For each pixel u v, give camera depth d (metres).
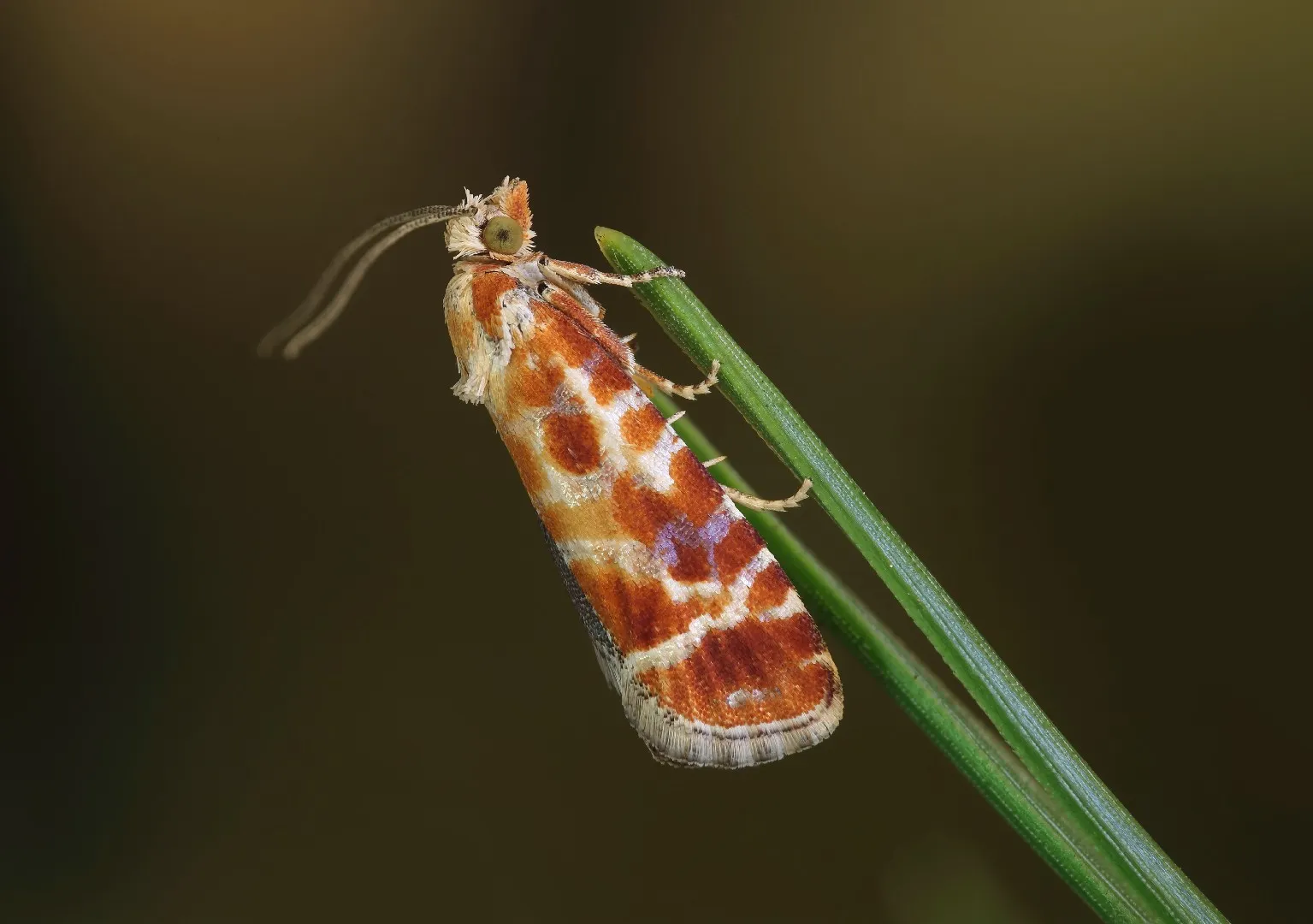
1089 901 0.07
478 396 0.07
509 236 0.07
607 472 0.07
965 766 0.07
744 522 0.07
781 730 0.07
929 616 0.07
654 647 0.07
